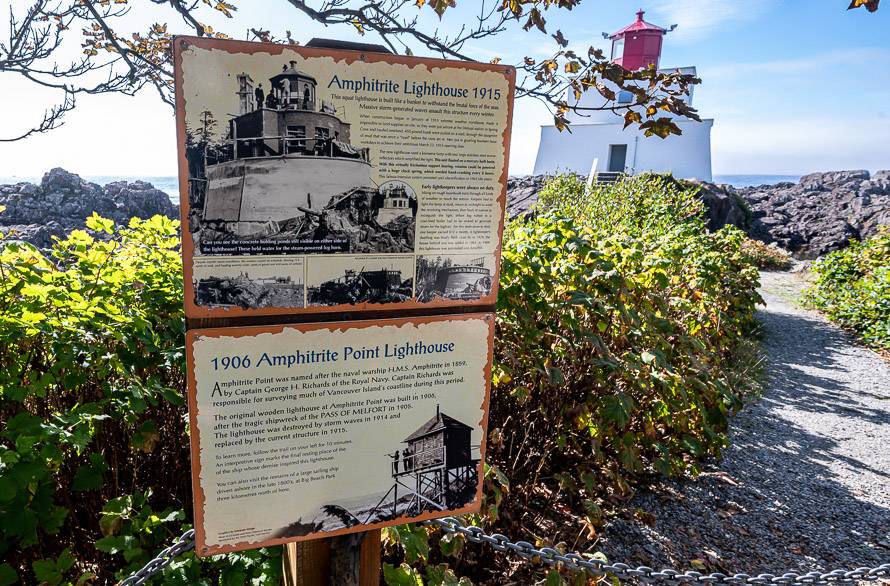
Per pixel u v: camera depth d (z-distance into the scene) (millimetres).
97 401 2273
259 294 1476
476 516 2615
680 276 5625
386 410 1673
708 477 4184
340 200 1505
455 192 1621
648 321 3955
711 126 26219
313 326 1537
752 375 6953
